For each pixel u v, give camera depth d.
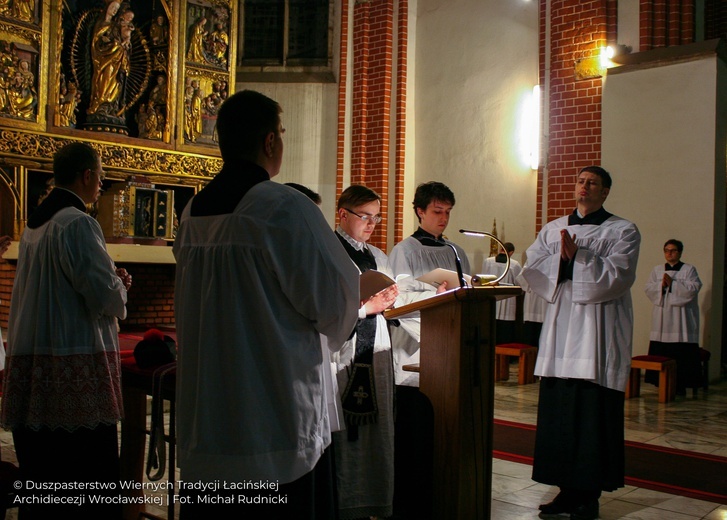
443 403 2.92
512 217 9.61
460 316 2.87
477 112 10.05
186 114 9.09
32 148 7.74
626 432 5.67
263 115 2.01
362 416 3.02
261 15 10.96
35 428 2.70
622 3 8.48
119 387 2.89
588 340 3.54
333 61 10.90
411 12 10.68
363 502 3.02
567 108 8.77
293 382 1.89
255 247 1.87
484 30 10.02
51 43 7.94
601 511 3.69
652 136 8.07
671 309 7.55
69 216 2.79
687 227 7.84
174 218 8.78
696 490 4.09
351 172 10.79
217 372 1.88
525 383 7.98
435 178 10.45
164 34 9.00
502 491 4.02
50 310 2.75
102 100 8.41
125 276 3.18
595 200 3.80
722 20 9.46
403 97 10.55
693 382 7.44
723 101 7.92
